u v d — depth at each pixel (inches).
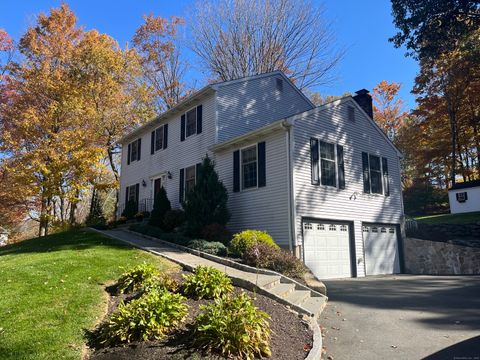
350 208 600.1
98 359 176.1
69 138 758.5
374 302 351.9
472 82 1088.8
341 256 569.9
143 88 1094.4
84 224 866.1
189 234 538.6
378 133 700.0
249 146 580.7
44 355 173.0
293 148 521.3
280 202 518.3
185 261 382.3
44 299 236.5
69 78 911.7
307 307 300.7
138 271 273.6
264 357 188.1
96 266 326.0
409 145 1379.2
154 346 186.2
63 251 417.4
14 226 1061.1
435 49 852.6
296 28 1090.7
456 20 812.6
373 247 636.1
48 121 758.5
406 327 262.1
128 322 193.6
